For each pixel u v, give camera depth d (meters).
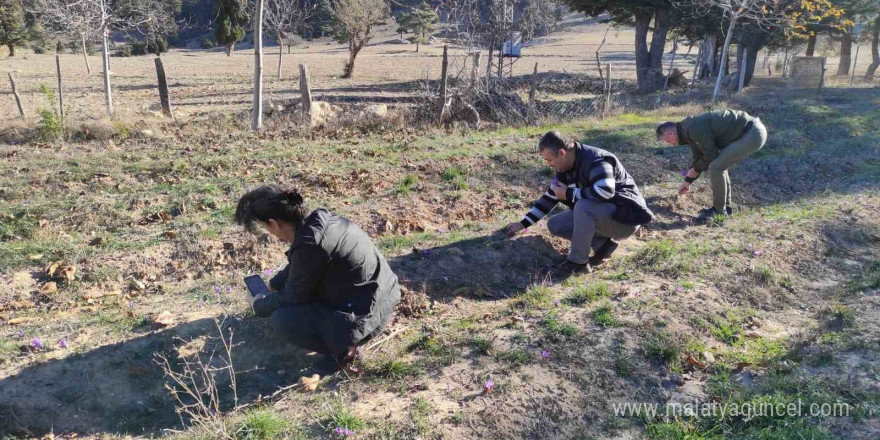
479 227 6.26
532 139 10.19
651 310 4.48
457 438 3.20
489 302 4.86
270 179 7.52
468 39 16.61
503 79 16.17
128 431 3.46
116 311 4.47
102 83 25.62
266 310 3.73
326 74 30.94
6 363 3.80
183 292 4.81
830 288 5.25
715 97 16.92
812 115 12.84
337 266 3.55
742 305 4.82
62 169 7.77
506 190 7.46
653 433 3.34
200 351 3.99
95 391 3.68
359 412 3.38
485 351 3.96
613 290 4.85
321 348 3.73
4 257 5.14
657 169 8.47
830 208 7.07
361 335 3.63
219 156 8.74
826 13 19.45
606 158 4.99
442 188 7.36
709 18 22.30
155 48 59.91
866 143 10.15
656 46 22.95
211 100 18.55
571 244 5.23
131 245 5.53
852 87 21.53
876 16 26.27
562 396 3.58
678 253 5.64
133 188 7.18
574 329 4.18
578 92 19.83
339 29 42.06
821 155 9.43
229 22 51.78
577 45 60.44
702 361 3.98
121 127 10.38
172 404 3.65
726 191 6.73
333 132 11.05
